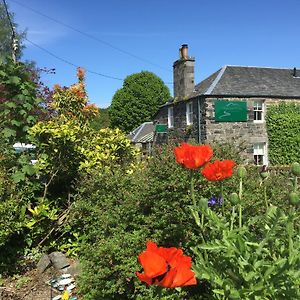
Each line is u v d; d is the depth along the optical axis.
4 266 4.84
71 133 5.43
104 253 3.61
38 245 5.27
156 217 3.79
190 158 2.29
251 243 2.16
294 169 2.33
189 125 20.33
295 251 2.05
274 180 4.27
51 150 5.48
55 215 5.38
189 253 3.49
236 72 21.03
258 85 20.41
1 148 5.13
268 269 1.99
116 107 36.25
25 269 4.96
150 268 1.38
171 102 22.81
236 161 4.70
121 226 3.95
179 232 3.59
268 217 2.34
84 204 4.95
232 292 2.00
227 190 3.76
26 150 5.59
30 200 5.53
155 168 4.08
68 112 9.84
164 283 1.38
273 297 1.98
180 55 21.34
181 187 3.72
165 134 23.56
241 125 19.36
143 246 3.60
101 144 6.36
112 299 3.72
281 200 3.82
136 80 36.41
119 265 3.55
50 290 4.42
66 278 4.66
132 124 36.06
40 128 5.35
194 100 20.00
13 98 5.40
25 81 5.52
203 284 3.46
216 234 2.50
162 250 1.51
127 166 5.91
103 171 5.16
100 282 3.64
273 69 22.45
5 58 6.25
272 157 19.75
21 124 5.46
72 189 5.82
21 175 5.01
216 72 21.61
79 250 4.95
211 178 2.46
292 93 20.50
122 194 4.61
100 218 4.23
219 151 4.78
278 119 19.72
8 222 4.55
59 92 9.95
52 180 5.67
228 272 2.13
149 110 36.09
